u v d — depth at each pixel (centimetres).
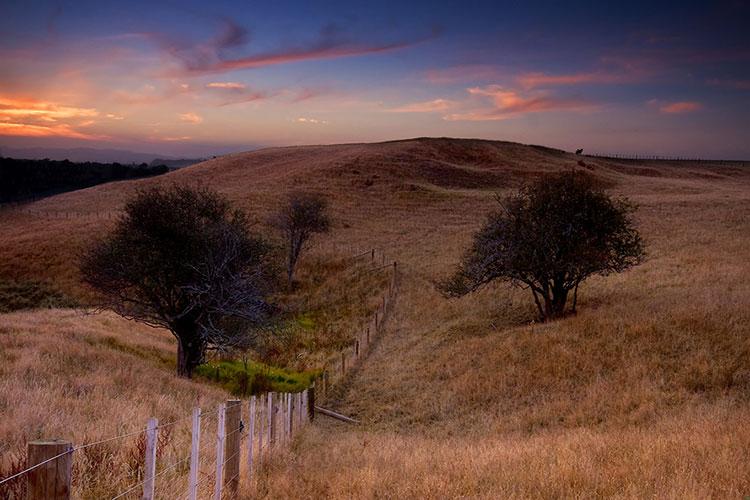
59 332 2753
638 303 2911
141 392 1527
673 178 14388
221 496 746
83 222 7375
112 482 722
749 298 2620
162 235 2617
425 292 4566
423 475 884
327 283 5306
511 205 3272
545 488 751
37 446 388
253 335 2719
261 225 6588
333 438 1667
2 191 14100
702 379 1859
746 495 639
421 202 8762
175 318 2578
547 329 2738
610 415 1758
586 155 18988
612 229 3120
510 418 1942
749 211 6378
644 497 673
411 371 2811
